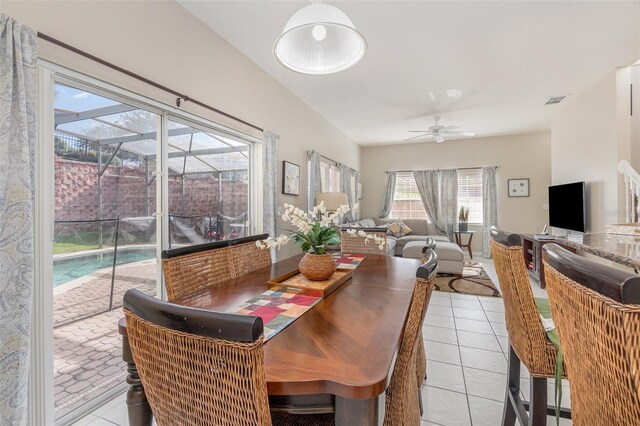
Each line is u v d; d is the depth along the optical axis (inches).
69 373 72.6
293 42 61.4
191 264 62.3
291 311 48.4
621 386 18.0
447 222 274.7
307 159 180.7
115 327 80.5
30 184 55.2
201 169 107.3
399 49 117.2
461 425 64.1
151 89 83.6
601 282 18.9
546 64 129.2
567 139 175.8
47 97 61.2
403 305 51.4
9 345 52.4
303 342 37.7
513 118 207.2
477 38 109.7
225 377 23.6
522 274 45.4
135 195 84.1
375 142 287.1
